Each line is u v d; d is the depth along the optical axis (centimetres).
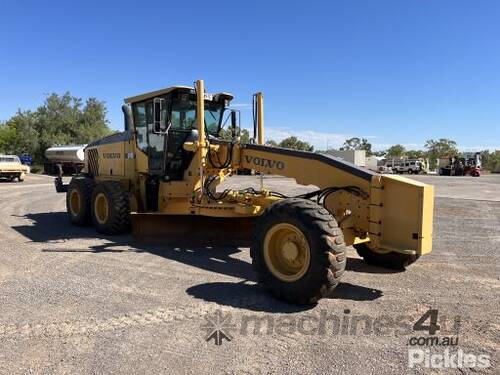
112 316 462
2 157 2942
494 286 579
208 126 888
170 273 623
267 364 363
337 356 378
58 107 5491
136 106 923
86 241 848
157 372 349
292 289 493
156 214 803
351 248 789
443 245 852
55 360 368
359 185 556
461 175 5241
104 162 1059
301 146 6575
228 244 797
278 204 523
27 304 496
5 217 1199
